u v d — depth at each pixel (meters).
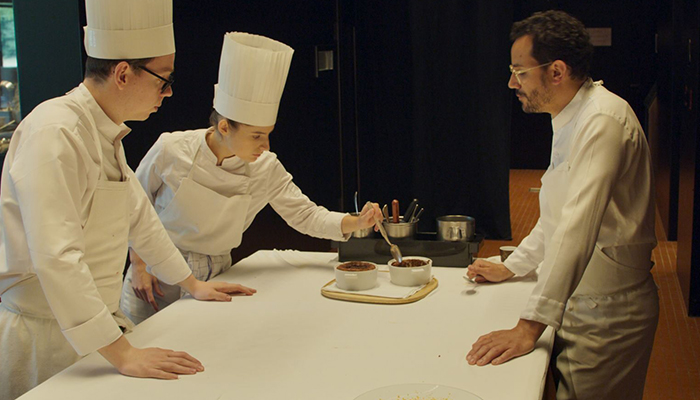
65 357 1.67
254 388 1.38
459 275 2.20
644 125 7.94
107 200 1.68
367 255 2.37
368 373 1.44
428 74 5.38
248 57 1.86
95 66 1.60
